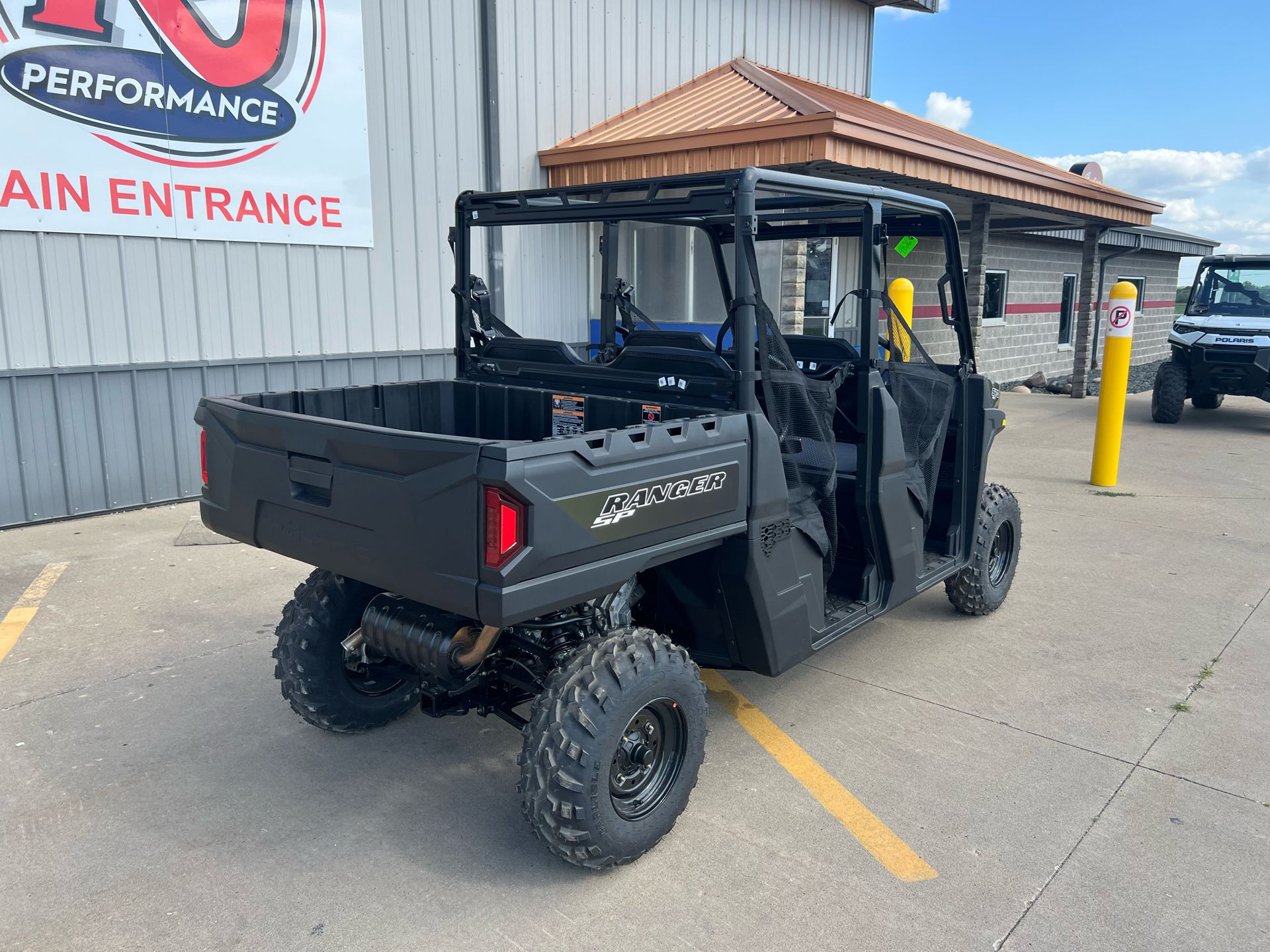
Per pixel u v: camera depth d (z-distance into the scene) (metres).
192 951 2.47
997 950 2.49
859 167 7.85
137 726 3.72
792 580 3.29
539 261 9.35
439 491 2.46
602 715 2.64
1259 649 4.61
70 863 2.84
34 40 5.91
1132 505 7.57
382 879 2.79
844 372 3.59
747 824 3.09
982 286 11.09
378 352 8.12
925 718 3.86
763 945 2.51
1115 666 4.40
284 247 7.37
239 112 6.92
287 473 2.96
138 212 6.56
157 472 7.00
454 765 3.49
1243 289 12.23
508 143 8.94
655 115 9.66
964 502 4.65
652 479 2.68
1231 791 3.30
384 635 3.08
